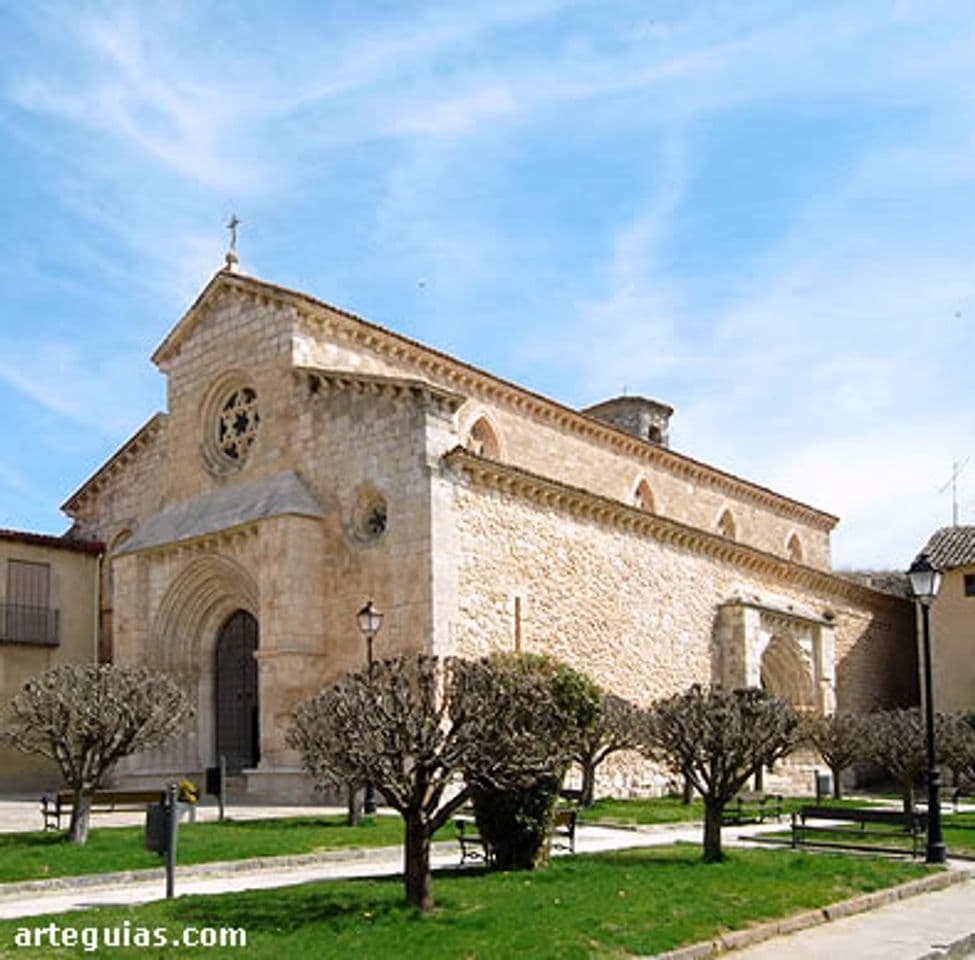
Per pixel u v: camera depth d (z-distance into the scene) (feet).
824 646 119.03
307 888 42.16
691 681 101.65
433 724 38.83
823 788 100.99
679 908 39.27
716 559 109.19
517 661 55.31
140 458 108.47
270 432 89.86
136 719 58.23
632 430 139.03
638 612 96.07
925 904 45.52
